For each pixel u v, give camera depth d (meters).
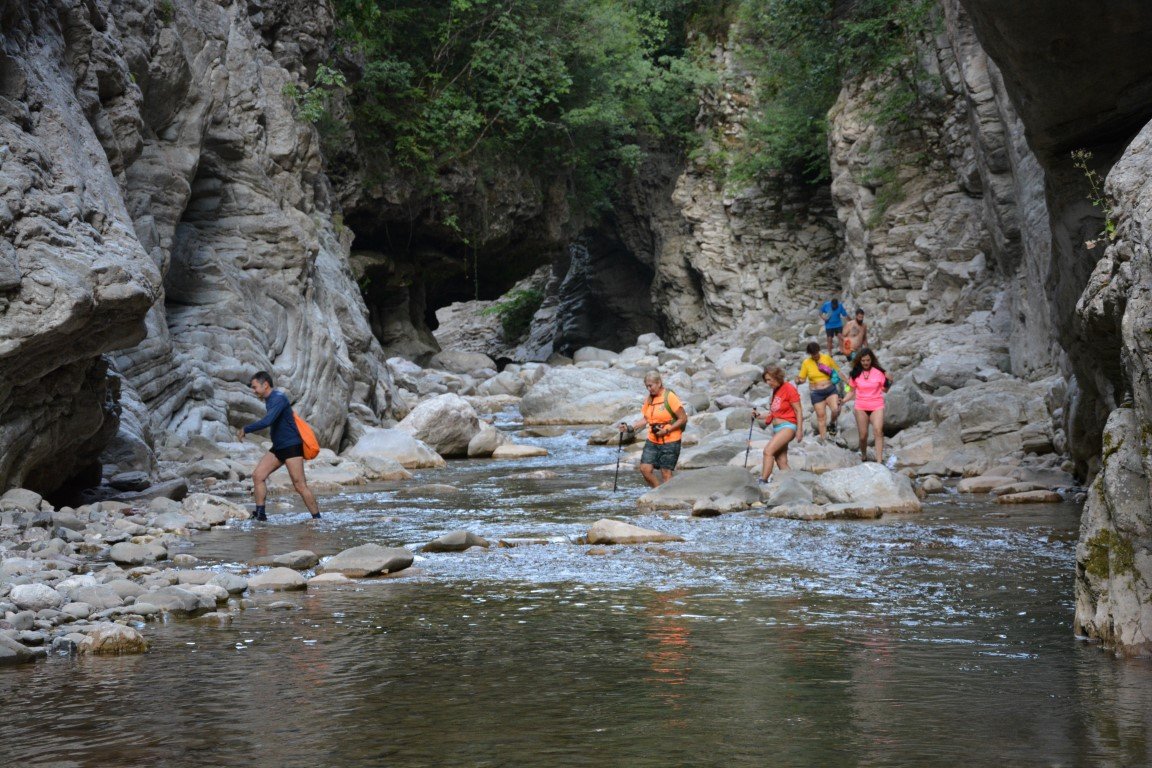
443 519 11.94
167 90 18.06
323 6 25.80
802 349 33.84
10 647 5.82
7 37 11.71
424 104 33.84
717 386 29.77
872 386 15.92
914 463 15.82
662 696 5.09
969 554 9.06
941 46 28.91
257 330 19.53
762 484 13.64
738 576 8.27
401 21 33.75
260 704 5.01
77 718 4.80
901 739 4.39
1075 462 12.99
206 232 20.02
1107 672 5.42
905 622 6.64
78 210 11.18
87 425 12.07
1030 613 6.86
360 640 6.30
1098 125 10.01
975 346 23.91
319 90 24.36
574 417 26.77
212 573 7.97
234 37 21.44
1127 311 5.90
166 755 4.29
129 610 6.96
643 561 8.99
